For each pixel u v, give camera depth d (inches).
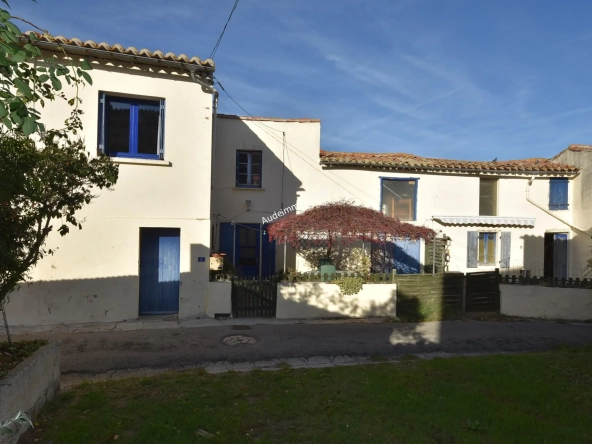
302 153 546.6
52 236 362.9
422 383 218.8
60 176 177.8
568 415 180.7
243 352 294.8
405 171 568.7
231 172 530.3
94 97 368.5
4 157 153.3
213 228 520.7
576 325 402.3
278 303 400.5
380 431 163.9
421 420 173.5
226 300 394.9
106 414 175.9
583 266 577.0
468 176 585.0
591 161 566.9
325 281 411.5
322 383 219.6
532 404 193.5
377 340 333.1
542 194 597.6
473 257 572.1
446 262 563.5
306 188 545.6
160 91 387.2
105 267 374.6
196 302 393.7
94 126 368.2
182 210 392.8
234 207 529.3
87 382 222.8
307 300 404.8
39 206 178.7
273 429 165.3
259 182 540.1
